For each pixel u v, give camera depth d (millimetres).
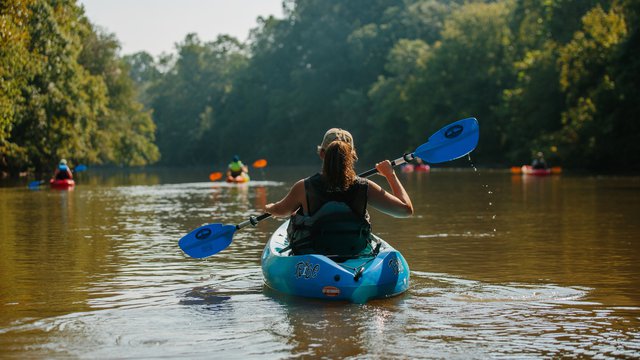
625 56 40250
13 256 9047
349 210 6555
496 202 18125
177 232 11844
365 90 87188
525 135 53438
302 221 6617
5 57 23109
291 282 6395
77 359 4539
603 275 7391
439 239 10492
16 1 21891
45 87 35438
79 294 6578
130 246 10000
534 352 4641
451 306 5922
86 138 44969
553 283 6938
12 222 13695
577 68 42719
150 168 96062
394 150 76750
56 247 9914
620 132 41125
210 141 109250
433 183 29547
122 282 7180
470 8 65125
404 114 70188
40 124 35000
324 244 6613
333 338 4953
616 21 42000
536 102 50062
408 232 11445
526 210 15539
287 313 5695
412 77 68562
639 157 42031
